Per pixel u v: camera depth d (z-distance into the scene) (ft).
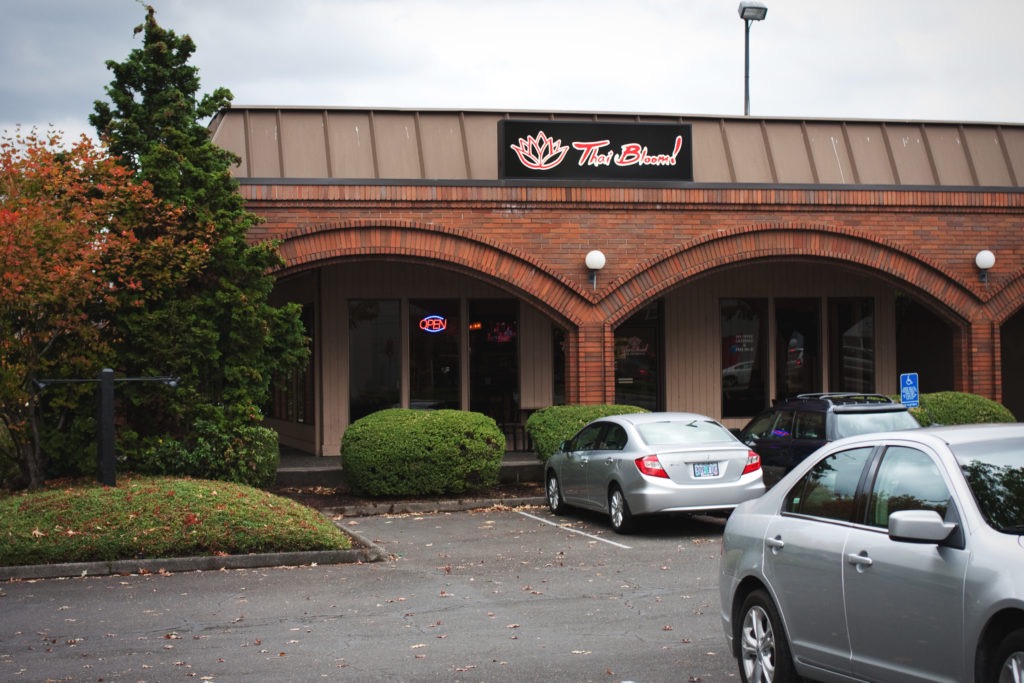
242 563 40.73
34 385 50.67
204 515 42.01
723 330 81.82
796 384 82.69
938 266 70.79
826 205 69.46
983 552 16.72
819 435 50.39
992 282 71.77
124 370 55.83
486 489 61.31
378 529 50.55
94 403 54.19
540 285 66.08
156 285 54.08
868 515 19.62
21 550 39.55
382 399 75.72
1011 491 17.87
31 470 51.98
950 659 17.01
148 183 52.31
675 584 35.32
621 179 67.00
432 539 47.11
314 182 63.10
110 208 51.72
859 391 83.15
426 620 30.83
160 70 57.21
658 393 81.15
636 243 67.26
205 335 55.21
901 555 18.13
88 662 26.40
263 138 66.28
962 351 71.97
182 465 54.34
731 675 23.99
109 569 39.47
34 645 28.35
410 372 76.02
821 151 73.26
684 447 45.68
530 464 63.77
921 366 89.71
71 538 40.19
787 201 68.90
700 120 72.64
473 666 25.41
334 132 67.31
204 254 53.98
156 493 44.04
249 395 57.36
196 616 31.83
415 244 64.49
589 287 66.59
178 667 25.81
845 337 83.35
